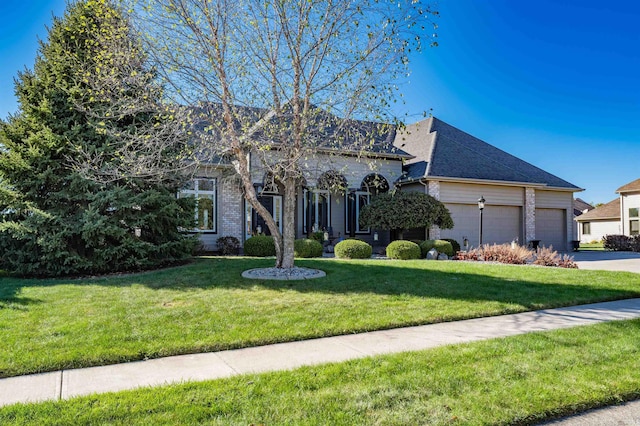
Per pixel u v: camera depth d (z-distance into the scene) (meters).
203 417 3.12
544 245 22.56
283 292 7.76
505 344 5.01
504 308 7.06
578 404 3.44
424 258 15.62
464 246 19.38
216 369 4.27
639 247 23.03
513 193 20.66
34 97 10.53
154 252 11.06
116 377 4.04
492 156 22.73
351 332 5.72
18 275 10.28
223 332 5.45
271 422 3.06
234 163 10.44
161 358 4.65
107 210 10.59
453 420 3.12
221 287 8.15
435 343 5.17
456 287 8.55
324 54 9.16
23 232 9.68
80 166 9.87
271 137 10.12
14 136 10.37
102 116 9.38
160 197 10.81
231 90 9.29
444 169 19.02
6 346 4.77
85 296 7.36
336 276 9.30
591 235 38.69
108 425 2.99
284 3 8.70
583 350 4.79
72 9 10.95
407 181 19.11
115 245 10.59
